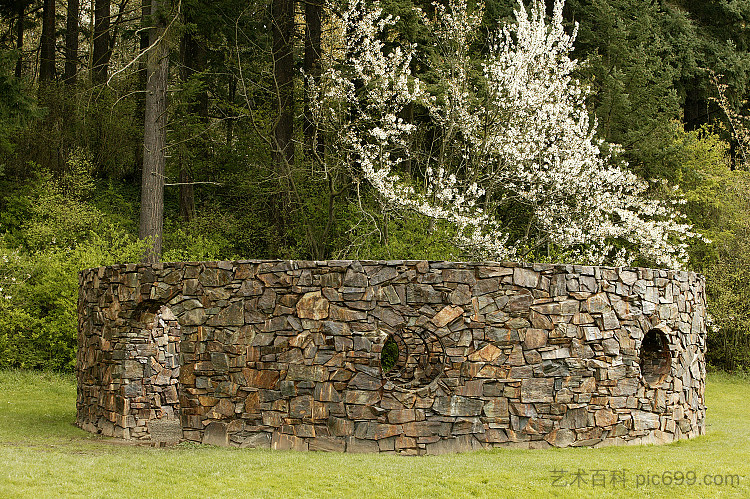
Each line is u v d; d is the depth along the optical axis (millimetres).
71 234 16844
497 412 8305
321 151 19094
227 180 20844
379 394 8070
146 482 6539
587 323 8727
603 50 21969
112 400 9734
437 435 8102
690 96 24453
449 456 7867
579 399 8617
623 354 8953
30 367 14945
